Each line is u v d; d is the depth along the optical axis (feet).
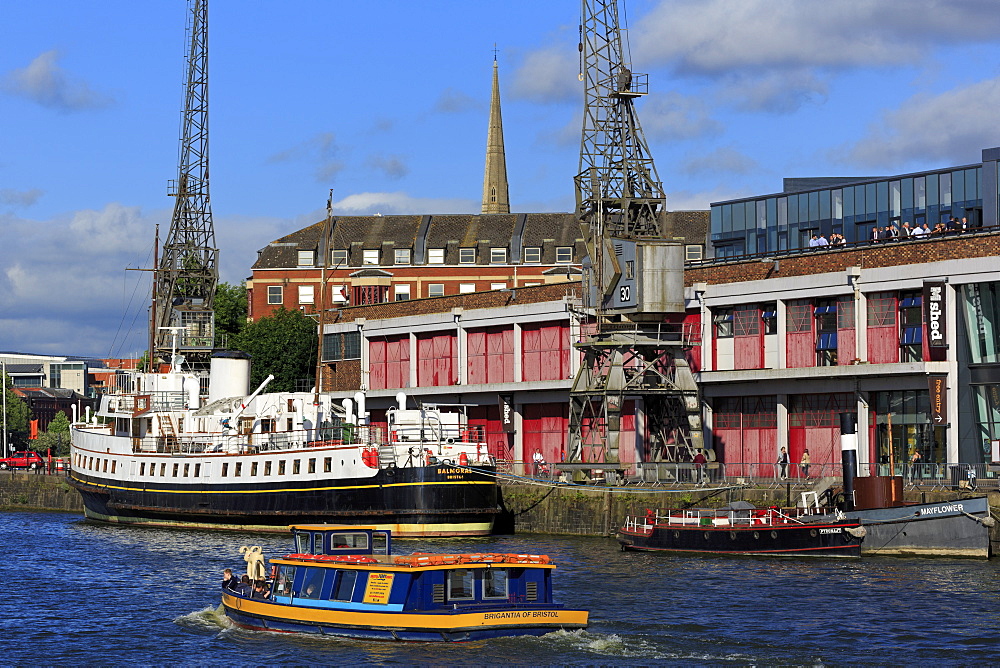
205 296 458.91
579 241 502.79
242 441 260.42
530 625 130.72
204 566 198.29
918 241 234.17
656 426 266.77
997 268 222.28
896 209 318.45
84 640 139.64
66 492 349.00
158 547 225.97
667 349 260.62
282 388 447.83
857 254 244.01
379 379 358.64
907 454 237.45
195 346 445.78
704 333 269.85
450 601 130.00
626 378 261.65
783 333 255.91
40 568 198.80
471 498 234.79
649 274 253.65
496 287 503.20
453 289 504.43
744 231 359.66
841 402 249.14
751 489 222.28
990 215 296.10
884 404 241.96
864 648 127.65
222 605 151.94
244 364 289.33
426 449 239.50
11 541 243.19
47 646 137.18
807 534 189.26
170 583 180.45
